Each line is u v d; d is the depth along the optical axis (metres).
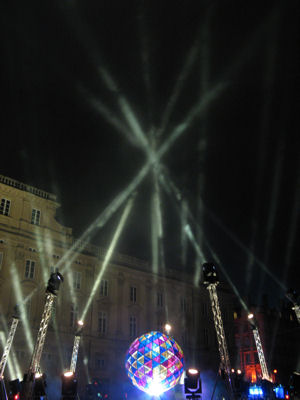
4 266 35.19
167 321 49.31
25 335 34.28
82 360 38.28
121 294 45.44
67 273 40.28
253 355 59.53
